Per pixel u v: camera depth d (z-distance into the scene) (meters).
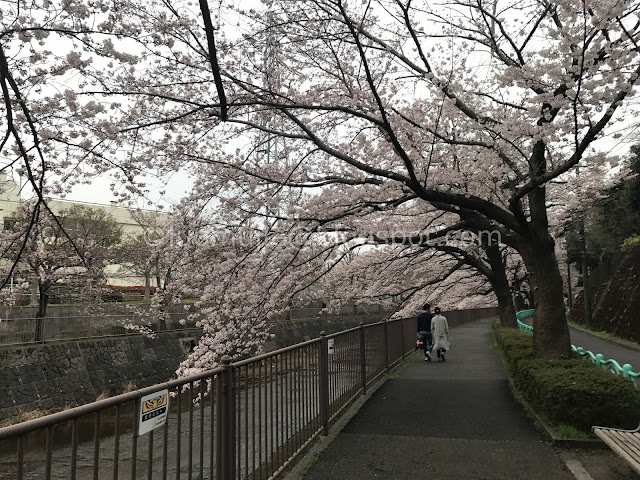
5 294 14.75
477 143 7.36
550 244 7.59
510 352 9.10
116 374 17.36
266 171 7.45
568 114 6.98
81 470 3.50
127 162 6.03
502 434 5.52
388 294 13.73
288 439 4.47
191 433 2.87
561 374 5.73
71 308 20.59
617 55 5.18
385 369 10.44
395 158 7.90
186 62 5.86
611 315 19.47
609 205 19.70
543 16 7.31
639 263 18.22
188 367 6.86
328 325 32.03
